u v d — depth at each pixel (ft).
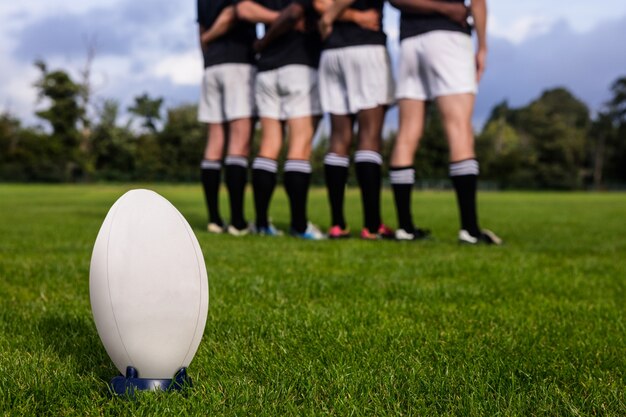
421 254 21.47
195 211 48.96
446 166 223.30
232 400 6.68
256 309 11.71
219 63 28.12
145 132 249.14
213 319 10.76
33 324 10.50
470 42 24.54
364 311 11.75
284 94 26.66
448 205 73.41
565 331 10.54
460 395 7.09
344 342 9.36
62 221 37.11
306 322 10.54
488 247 23.98
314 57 26.53
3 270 16.74
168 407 6.41
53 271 16.69
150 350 6.70
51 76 225.97
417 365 8.05
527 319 11.41
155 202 7.04
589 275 17.34
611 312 12.25
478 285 15.20
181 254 6.84
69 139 229.66
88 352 8.79
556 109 399.03
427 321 11.18
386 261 19.24
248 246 22.94
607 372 8.14
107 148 230.07
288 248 22.44
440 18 24.09
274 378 7.53
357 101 25.43
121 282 6.59
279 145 27.78
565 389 7.40
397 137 25.71
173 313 6.69
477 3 24.25
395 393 7.04
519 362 8.31
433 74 24.35
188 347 6.94
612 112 319.88
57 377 7.39
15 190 124.06
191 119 233.35
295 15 24.85
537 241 28.07
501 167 259.80
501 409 6.60
